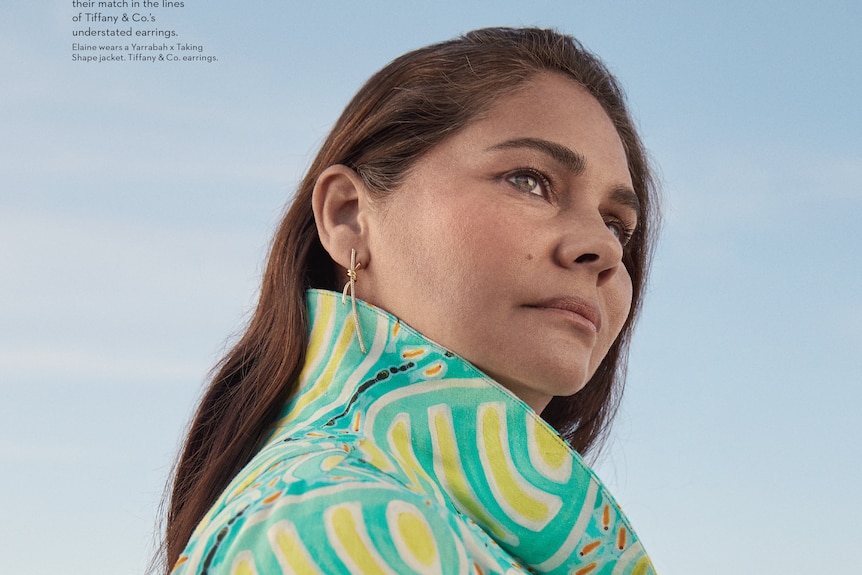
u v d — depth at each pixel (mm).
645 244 2020
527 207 1464
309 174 1673
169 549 1626
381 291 1511
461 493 1342
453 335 1435
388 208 1519
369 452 1217
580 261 1472
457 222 1452
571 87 1628
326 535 1011
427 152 1519
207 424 1680
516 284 1431
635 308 2057
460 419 1361
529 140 1513
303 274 1605
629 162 1928
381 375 1389
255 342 1650
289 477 1096
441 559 1045
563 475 1357
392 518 1037
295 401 1480
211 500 1501
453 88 1552
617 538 1376
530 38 1673
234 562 1024
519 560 1377
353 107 1668
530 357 1421
